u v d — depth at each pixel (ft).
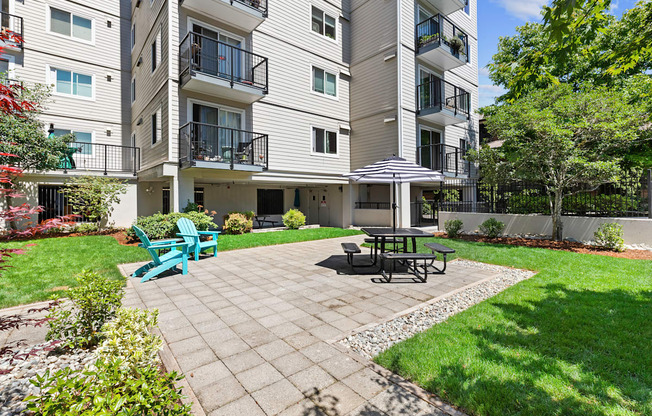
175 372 6.10
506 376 8.18
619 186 28.68
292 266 22.68
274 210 54.90
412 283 17.99
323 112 48.16
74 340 9.95
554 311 12.54
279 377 8.55
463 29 58.03
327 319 12.69
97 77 48.11
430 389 7.88
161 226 31.42
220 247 29.84
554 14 8.97
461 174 52.85
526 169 30.25
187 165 32.55
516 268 21.33
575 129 28.48
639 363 8.73
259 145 40.88
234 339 10.89
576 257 22.76
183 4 34.68
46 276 18.08
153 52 40.32
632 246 25.90
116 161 49.62
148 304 14.62
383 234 19.35
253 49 40.57
